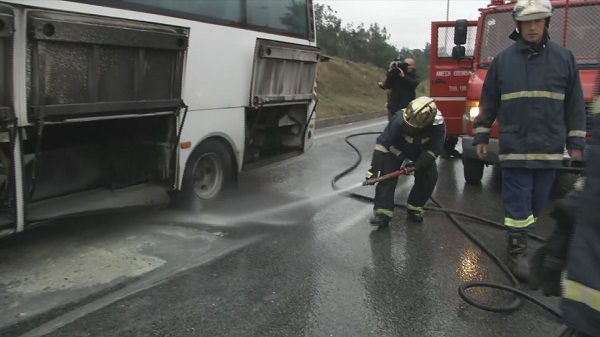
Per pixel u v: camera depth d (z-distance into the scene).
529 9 3.78
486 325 3.33
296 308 3.45
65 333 3.02
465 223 5.50
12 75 3.25
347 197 6.33
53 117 3.49
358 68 26.59
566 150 4.50
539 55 3.94
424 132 5.06
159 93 4.29
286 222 5.28
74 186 4.26
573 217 1.74
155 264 4.05
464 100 8.20
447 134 8.47
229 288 3.70
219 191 5.49
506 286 3.80
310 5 6.70
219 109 5.23
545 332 3.27
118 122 4.49
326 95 20.36
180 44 4.34
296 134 6.87
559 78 3.90
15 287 3.55
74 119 3.64
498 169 8.43
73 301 3.40
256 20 5.67
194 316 3.28
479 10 7.31
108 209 4.27
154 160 4.79
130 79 3.99
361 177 7.58
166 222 5.06
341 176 7.54
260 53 5.46
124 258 4.13
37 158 3.70
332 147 10.38
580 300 1.61
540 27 3.86
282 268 4.10
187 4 4.77
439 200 6.52
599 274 1.58
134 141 4.66
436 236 5.04
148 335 3.04
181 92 4.50
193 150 4.98
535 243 4.84
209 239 4.68
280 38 6.09
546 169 4.03
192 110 4.88
